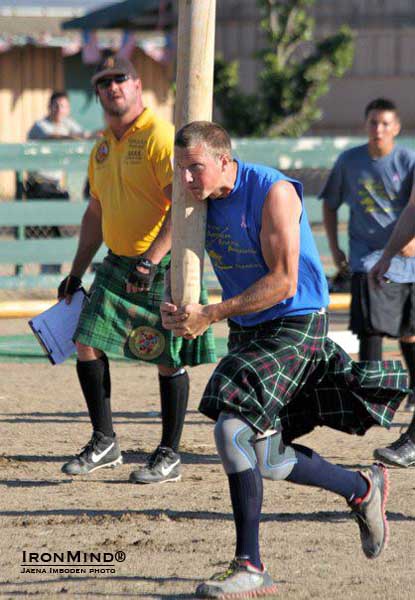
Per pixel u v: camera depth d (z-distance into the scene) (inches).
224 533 488.1
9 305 1118.4
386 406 440.1
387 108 733.9
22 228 1278.3
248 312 420.8
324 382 438.9
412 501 542.9
